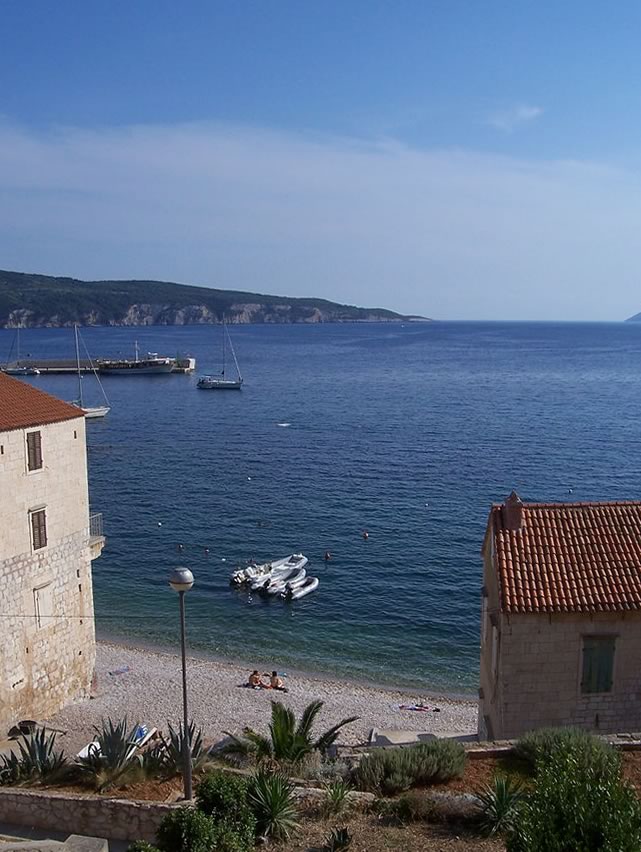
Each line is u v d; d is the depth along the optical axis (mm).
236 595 58094
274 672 43844
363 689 44062
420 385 183750
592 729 25500
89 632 40188
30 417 35094
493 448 105375
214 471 95250
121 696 41188
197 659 47906
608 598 24891
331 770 21281
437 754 20984
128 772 22062
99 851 17781
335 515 76062
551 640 25141
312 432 121750
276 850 16875
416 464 96500
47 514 36375
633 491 81562
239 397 166000
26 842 18562
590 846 12562
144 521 75375
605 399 152625
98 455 106000
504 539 26688
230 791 17672
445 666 47469
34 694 36281
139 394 172375
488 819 17609
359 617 54125
